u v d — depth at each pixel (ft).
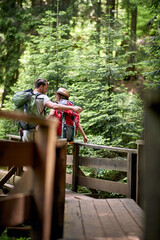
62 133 15.62
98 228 8.75
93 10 37.37
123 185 14.83
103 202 12.71
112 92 24.94
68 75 25.21
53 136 6.45
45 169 6.32
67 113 15.88
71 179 17.78
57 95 16.93
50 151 6.40
